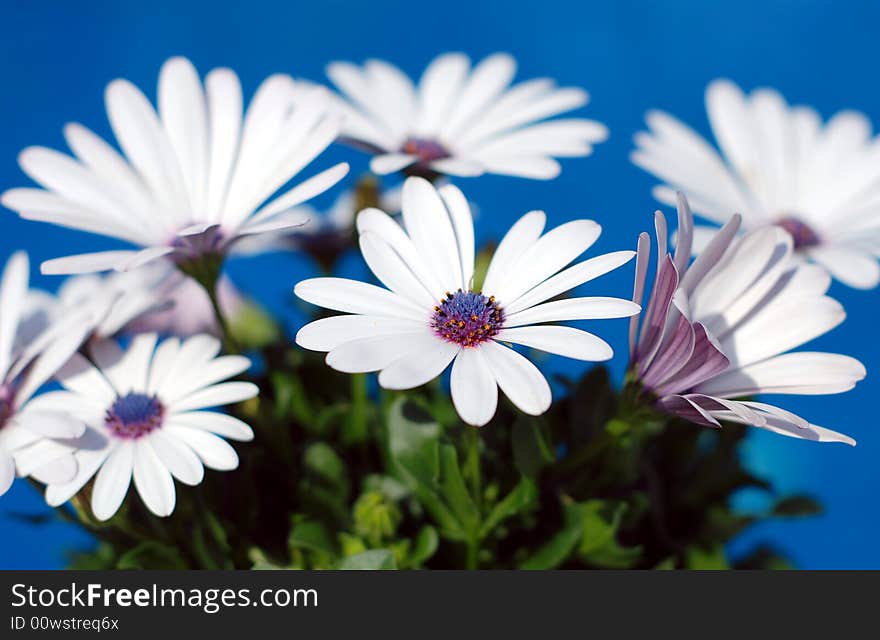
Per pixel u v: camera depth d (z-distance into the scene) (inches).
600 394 16.5
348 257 19.1
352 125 17.7
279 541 16.5
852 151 19.0
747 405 14.6
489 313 14.8
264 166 16.4
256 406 16.6
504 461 16.3
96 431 15.2
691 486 17.1
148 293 16.8
